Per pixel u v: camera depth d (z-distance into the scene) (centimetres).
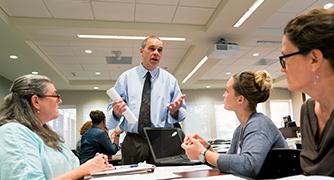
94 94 959
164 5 383
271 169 114
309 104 96
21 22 405
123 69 739
